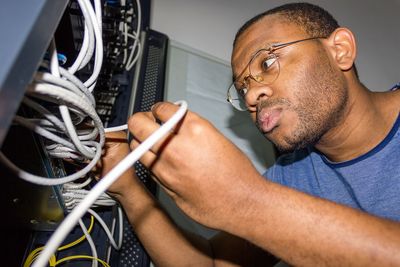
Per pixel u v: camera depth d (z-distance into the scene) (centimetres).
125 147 64
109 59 96
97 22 41
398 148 75
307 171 96
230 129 140
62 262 70
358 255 36
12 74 20
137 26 136
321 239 36
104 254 72
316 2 211
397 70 198
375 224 37
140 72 130
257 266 87
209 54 175
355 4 220
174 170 39
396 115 79
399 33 218
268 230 37
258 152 137
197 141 37
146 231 73
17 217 58
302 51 75
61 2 28
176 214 104
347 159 84
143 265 76
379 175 76
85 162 57
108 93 103
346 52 78
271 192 38
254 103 76
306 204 38
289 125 72
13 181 46
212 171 37
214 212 39
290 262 39
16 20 22
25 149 43
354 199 81
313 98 72
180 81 150
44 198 56
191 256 78
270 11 86
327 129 75
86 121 47
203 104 144
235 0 204
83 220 78
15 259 62
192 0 193
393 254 35
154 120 41
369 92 83
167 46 154
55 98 33
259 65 79
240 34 88
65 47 48
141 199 73
